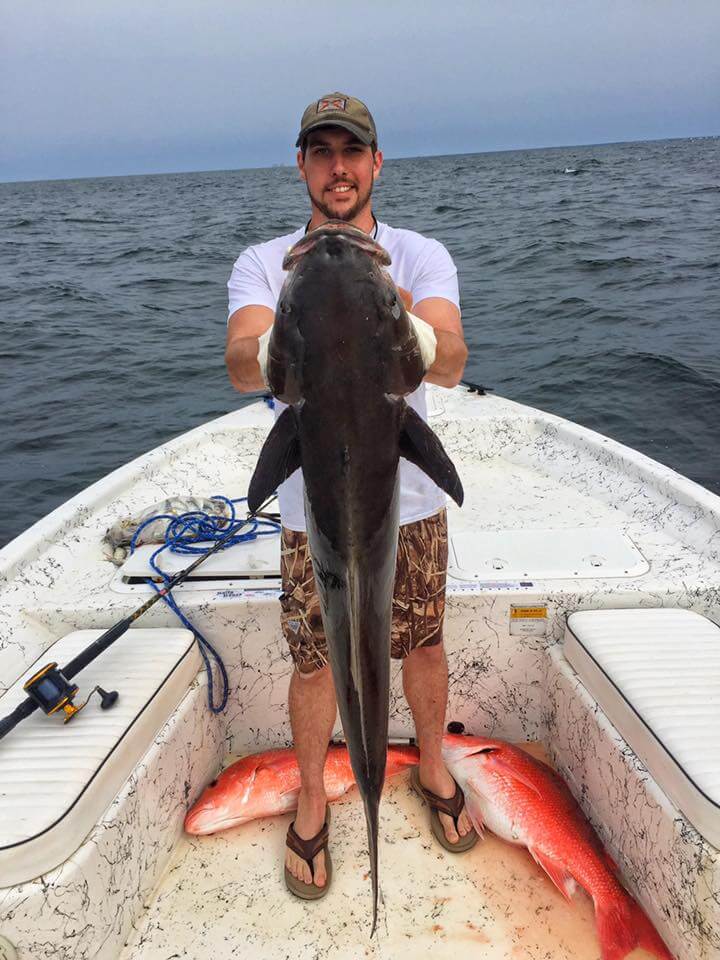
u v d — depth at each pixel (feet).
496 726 9.68
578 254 56.90
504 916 7.52
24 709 7.16
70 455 24.90
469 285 48.73
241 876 8.02
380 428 4.93
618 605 9.05
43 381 32.89
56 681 7.28
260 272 7.49
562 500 11.83
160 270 65.21
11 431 27.22
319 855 7.81
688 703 7.25
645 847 7.10
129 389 31.53
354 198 7.23
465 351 6.27
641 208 91.15
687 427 24.25
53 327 43.19
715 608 9.09
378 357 4.87
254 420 14.70
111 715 7.49
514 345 34.22
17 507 21.31
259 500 5.13
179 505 10.80
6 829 6.20
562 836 7.91
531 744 9.69
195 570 9.48
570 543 10.05
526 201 112.78
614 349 31.96
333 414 4.87
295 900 7.74
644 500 11.18
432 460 5.03
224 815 8.46
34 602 9.36
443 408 14.78
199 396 30.42
